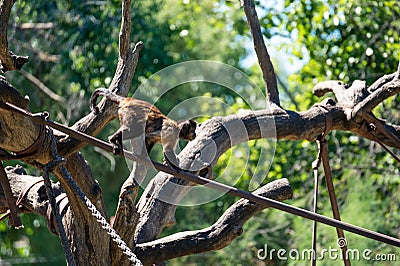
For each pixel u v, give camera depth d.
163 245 7.78
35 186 8.17
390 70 13.92
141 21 16.16
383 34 14.09
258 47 8.82
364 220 13.69
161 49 16.03
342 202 14.59
